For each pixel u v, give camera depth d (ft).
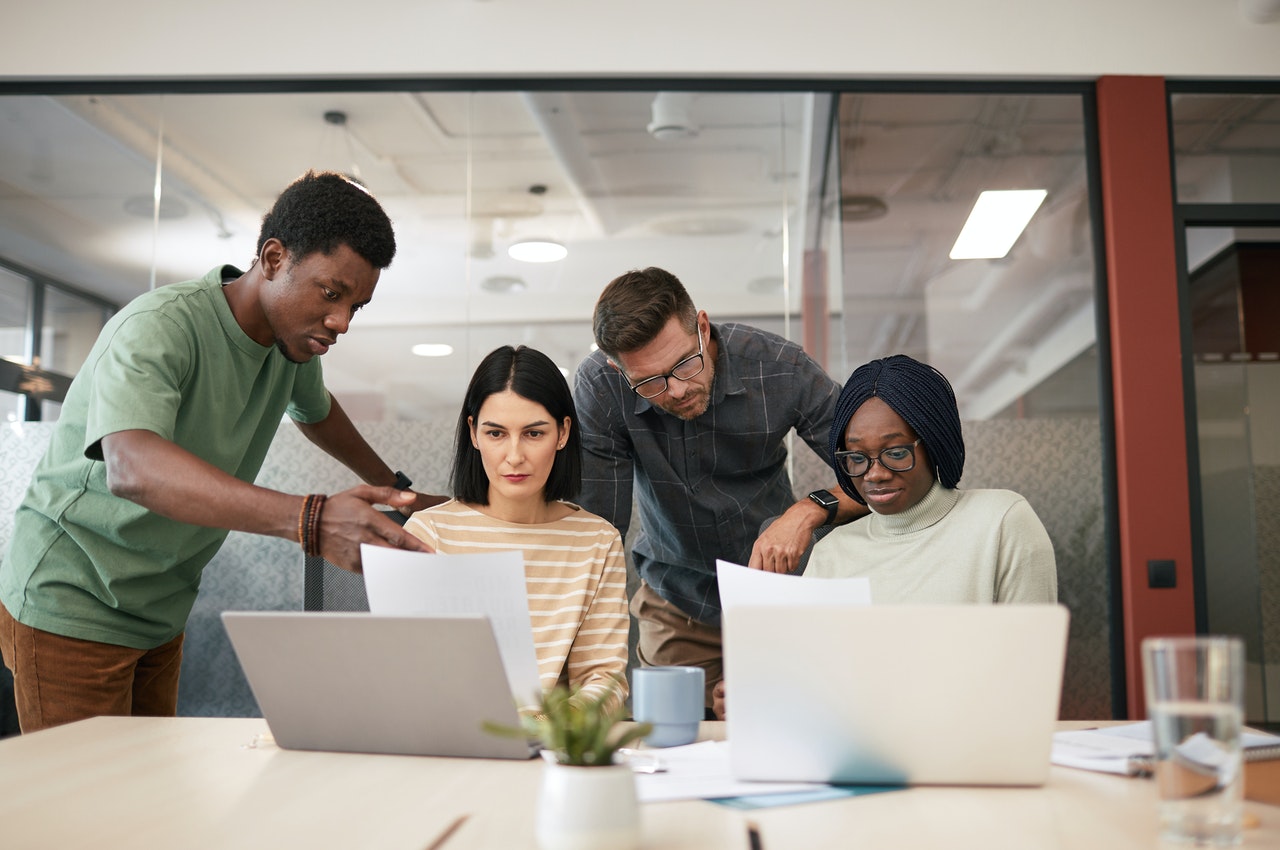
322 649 3.74
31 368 9.56
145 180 9.84
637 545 8.16
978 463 9.62
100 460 5.70
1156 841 2.72
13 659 6.20
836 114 9.98
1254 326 9.96
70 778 3.49
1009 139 10.03
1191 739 2.69
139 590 6.30
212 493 5.00
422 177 9.79
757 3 9.99
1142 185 9.94
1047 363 9.75
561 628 5.49
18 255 9.71
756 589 4.06
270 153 9.89
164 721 4.62
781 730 3.35
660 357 6.47
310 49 9.95
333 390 9.41
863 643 3.30
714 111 9.95
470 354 9.44
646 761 3.68
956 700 3.30
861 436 5.80
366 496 4.72
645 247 9.61
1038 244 9.87
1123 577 9.61
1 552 9.30
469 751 3.75
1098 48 10.05
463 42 9.95
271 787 3.34
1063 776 3.51
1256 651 9.59
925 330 9.61
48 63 9.89
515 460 5.57
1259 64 10.07
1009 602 5.62
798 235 9.68
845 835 2.80
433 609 4.12
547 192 9.73
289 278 6.10
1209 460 9.79
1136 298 9.80
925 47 9.99
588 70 9.91
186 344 6.00
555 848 2.60
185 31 9.95
